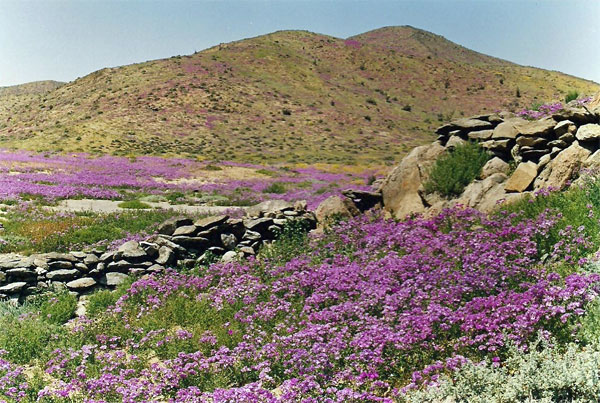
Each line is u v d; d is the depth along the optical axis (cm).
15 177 3666
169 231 1443
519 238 1049
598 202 1052
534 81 18362
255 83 13888
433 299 862
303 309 938
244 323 937
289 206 1692
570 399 569
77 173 4366
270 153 8650
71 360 830
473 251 1055
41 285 1199
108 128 9200
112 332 960
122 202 2895
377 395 678
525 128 1491
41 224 1870
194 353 792
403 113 14512
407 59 19150
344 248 1337
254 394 644
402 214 1609
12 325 972
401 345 730
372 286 959
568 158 1265
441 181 1538
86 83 13200
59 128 9125
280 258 1340
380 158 8694
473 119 1745
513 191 1356
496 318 736
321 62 17875
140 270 1292
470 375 620
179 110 10925
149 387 738
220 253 1426
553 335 705
